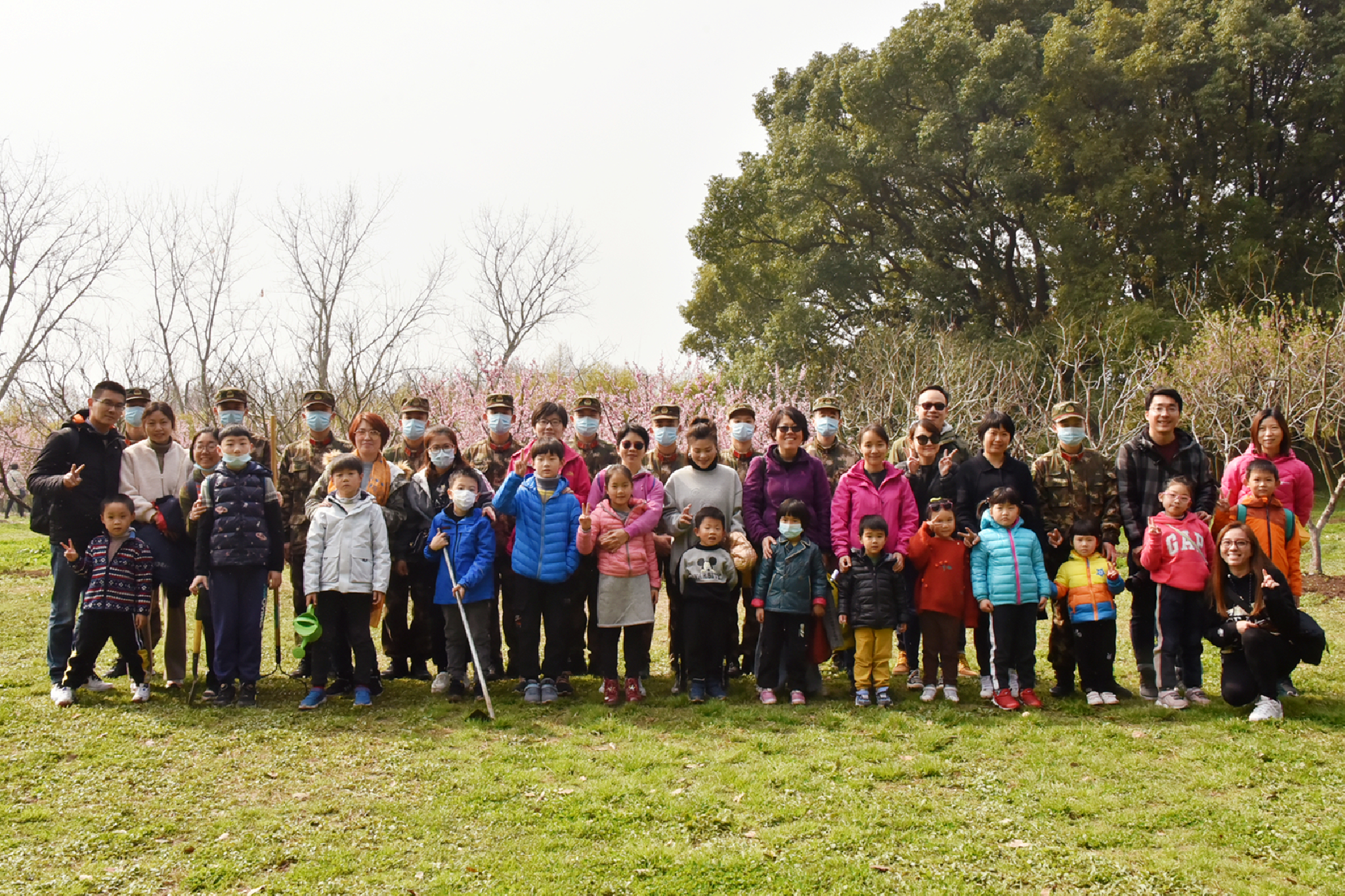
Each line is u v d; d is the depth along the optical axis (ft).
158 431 18.74
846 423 59.31
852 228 77.56
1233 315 43.57
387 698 18.16
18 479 65.51
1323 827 11.37
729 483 19.20
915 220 75.15
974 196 72.79
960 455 19.53
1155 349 54.03
